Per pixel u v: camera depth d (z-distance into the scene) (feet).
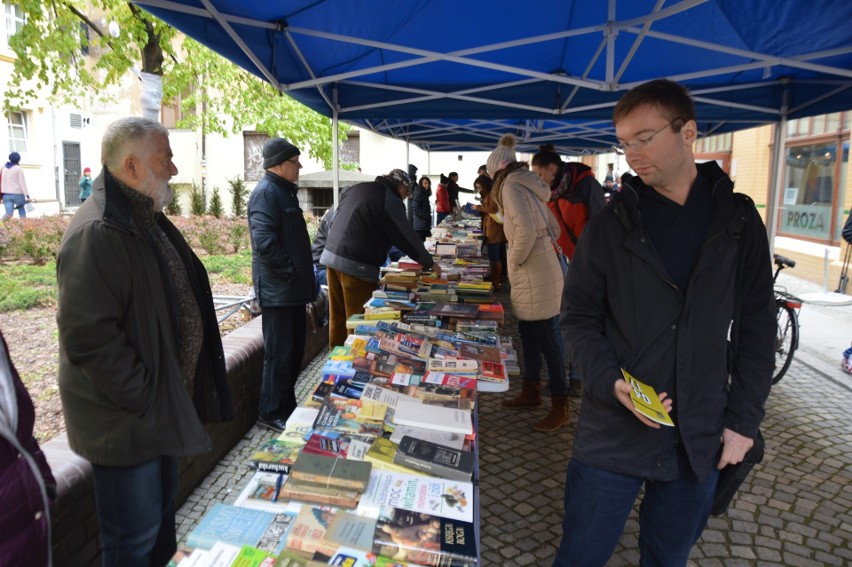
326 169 47.62
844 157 27.37
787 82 16.43
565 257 14.06
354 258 13.84
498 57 14.93
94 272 5.16
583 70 15.96
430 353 8.86
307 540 4.46
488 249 27.22
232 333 13.30
